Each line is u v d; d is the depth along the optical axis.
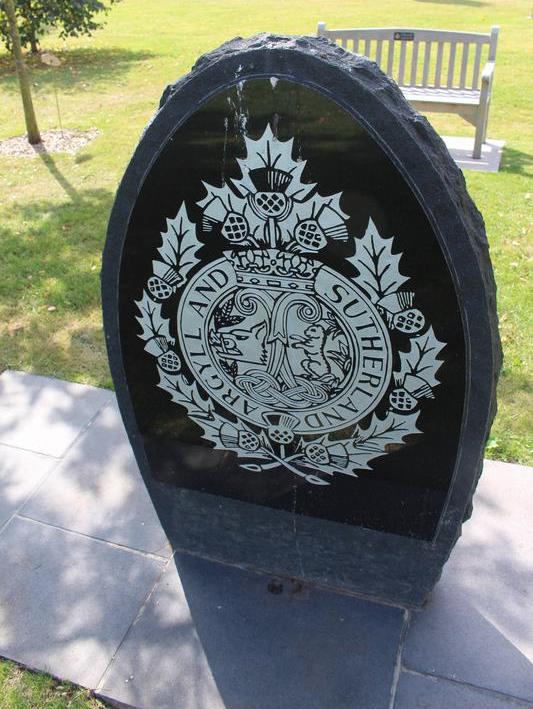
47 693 2.47
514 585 2.76
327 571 2.77
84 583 2.84
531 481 3.22
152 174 2.18
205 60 2.04
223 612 2.72
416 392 2.24
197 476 2.72
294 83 1.92
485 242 2.18
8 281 4.91
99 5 11.23
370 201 2.00
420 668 2.51
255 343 2.35
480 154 7.02
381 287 2.11
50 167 6.94
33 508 3.17
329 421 2.40
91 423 3.67
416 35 6.93
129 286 2.40
